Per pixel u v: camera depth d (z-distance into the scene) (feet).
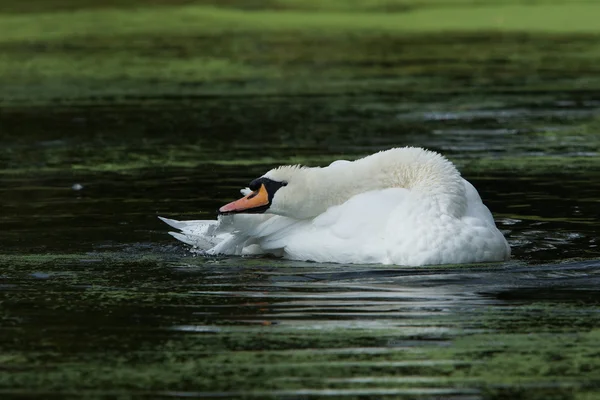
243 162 59.72
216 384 27.91
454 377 28.25
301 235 41.65
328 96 80.53
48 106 78.48
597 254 40.86
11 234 45.29
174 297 35.91
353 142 64.54
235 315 33.81
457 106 75.77
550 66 92.63
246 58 99.19
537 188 52.70
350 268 39.40
